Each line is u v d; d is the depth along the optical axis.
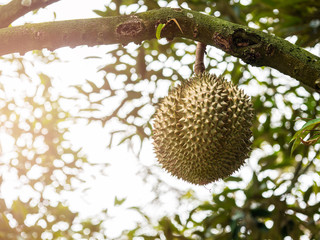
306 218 4.49
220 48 2.18
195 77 2.77
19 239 4.27
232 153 2.59
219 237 4.51
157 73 4.83
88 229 5.34
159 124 2.71
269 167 4.57
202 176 2.67
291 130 4.72
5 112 5.16
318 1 4.05
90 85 4.93
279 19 4.29
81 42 2.21
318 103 4.51
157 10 2.19
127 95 4.90
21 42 2.20
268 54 2.06
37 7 2.28
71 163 5.31
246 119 2.63
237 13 4.24
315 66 2.02
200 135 2.51
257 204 4.45
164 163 2.76
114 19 2.19
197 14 2.19
